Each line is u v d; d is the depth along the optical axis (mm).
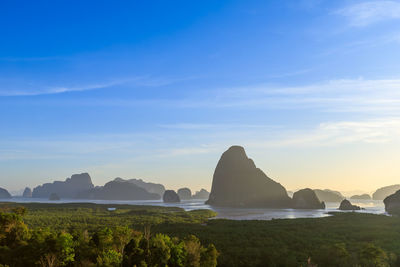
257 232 90062
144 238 51500
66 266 49062
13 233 58000
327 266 56469
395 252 63344
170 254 50406
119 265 46656
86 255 50812
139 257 47594
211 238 78375
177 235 83438
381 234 87875
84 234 60094
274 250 63375
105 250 51469
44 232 53438
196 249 53688
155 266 47656
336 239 80625
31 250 47969
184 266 51031
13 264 46656
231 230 93688
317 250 64188
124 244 53781
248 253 61812
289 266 55406
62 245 48188
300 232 91562
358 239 82188
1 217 58906
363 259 56812
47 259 47062
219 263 57781
